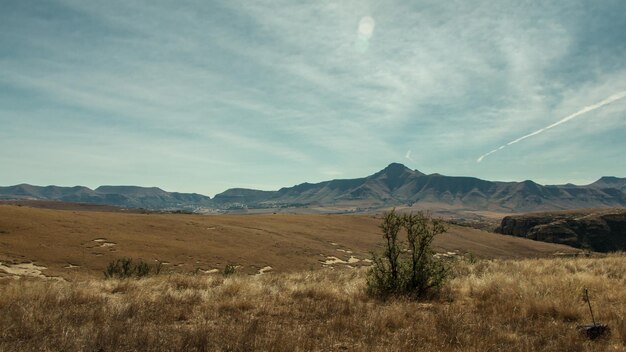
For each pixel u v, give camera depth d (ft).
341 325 26.22
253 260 255.09
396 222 42.83
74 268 185.98
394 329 26.43
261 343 21.50
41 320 25.95
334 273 67.92
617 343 22.18
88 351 20.03
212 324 27.27
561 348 21.31
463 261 71.31
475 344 21.65
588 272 50.55
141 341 21.36
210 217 405.18
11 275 148.87
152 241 266.57
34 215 268.62
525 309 29.73
